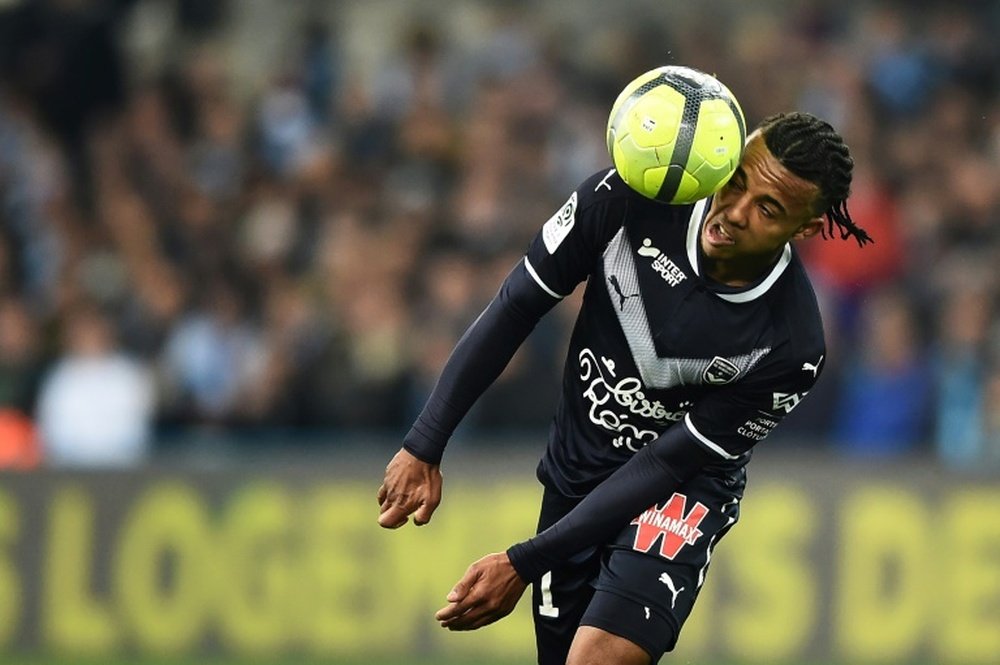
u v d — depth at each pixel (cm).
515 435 3175
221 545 2855
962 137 3916
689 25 4316
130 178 3984
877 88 4053
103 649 2839
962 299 3316
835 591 2798
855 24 4278
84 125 4184
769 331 1441
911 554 2795
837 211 1411
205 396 3388
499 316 1489
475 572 1476
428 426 1506
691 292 1438
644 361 1475
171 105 4138
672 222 1438
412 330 3331
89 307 3406
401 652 2827
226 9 4544
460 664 2812
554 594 1614
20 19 4191
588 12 4459
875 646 2789
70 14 4194
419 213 3609
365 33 4488
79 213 3897
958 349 3259
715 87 1347
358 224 3606
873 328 3278
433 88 4109
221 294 3525
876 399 3183
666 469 1477
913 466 2808
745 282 1433
